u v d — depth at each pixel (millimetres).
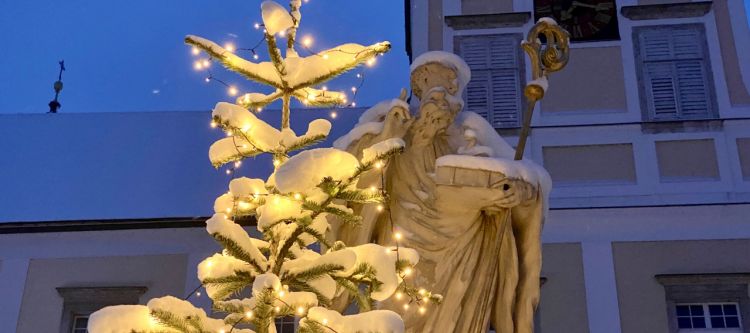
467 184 5016
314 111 19031
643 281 16203
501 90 17594
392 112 5441
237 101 4676
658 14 17969
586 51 17797
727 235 16359
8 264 17719
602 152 17016
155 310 3736
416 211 5297
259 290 3693
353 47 4508
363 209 5281
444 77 5613
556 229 16594
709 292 16047
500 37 18000
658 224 16516
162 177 19094
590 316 16031
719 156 16844
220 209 4387
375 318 3812
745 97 17281
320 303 4180
